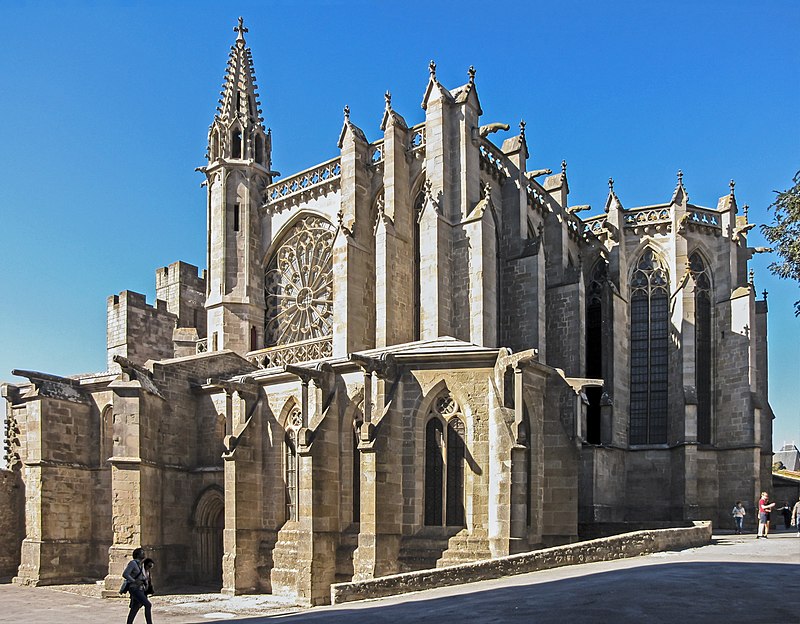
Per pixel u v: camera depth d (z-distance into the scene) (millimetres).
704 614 17859
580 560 30484
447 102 46562
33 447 45062
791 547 35562
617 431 55156
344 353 46438
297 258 56250
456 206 45625
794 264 26625
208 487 45531
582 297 53031
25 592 41188
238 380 43375
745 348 55906
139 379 43531
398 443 35281
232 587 39781
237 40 61438
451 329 44219
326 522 36719
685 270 56500
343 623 20531
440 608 21781
